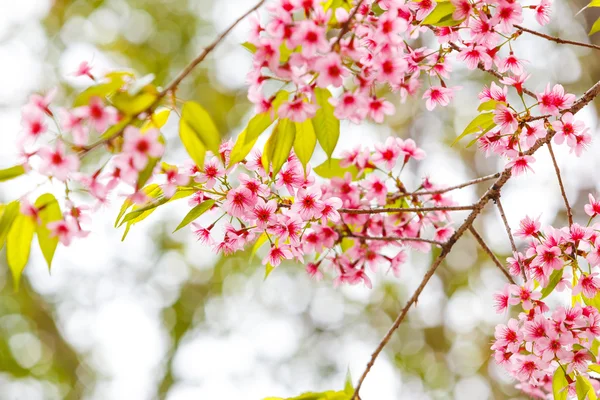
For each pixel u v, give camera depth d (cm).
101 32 560
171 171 219
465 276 536
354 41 215
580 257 229
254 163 229
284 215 228
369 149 235
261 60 215
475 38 228
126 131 211
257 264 566
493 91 230
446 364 544
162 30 564
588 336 226
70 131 212
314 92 218
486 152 231
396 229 238
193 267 596
